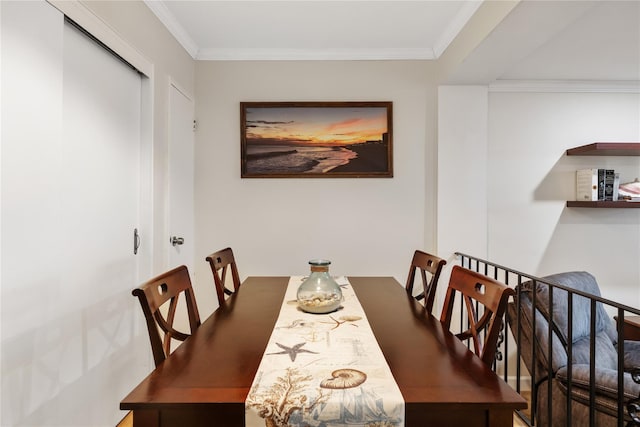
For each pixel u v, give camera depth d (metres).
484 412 0.80
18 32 1.18
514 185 2.93
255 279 2.10
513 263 2.92
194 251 2.81
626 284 2.96
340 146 2.80
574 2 1.57
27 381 1.25
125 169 1.92
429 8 2.21
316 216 2.83
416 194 2.83
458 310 2.75
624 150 2.70
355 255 2.83
